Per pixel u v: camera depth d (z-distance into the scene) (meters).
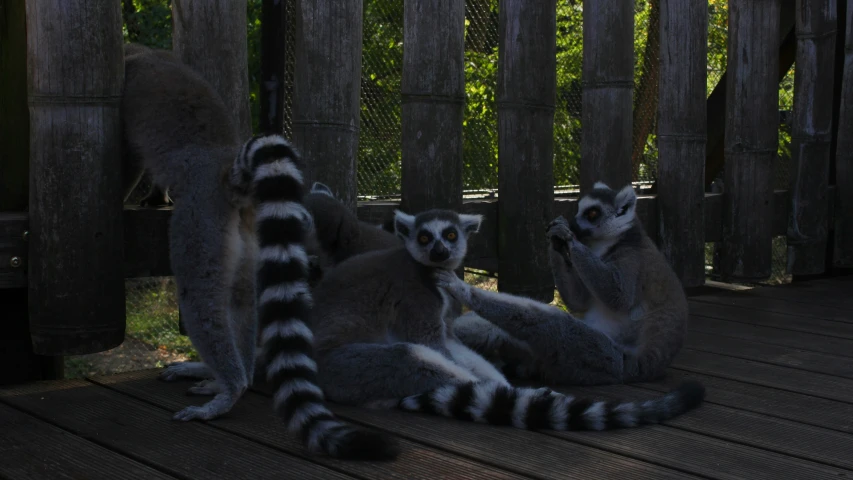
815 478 3.22
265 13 5.35
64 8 4.26
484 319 4.84
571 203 6.83
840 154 8.48
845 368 5.09
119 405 4.01
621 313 4.98
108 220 4.46
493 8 9.43
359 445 3.19
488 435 3.67
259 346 4.42
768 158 7.65
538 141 6.19
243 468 3.20
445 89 5.71
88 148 4.36
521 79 6.06
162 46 9.80
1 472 3.14
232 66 5.02
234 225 3.90
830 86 8.12
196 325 3.78
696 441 3.66
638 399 4.38
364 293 4.18
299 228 3.55
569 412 3.76
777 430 3.84
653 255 5.05
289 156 3.71
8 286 4.52
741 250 7.70
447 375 3.94
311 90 5.27
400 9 8.33
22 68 4.89
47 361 5.18
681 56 6.95
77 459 3.28
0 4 4.79
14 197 4.93
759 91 7.55
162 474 3.14
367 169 8.05
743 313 6.90
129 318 8.31
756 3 7.49
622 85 6.57
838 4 8.78
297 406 3.21
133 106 4.44
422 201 5.74
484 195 7.66
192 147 4.23
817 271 8.39
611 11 6.50
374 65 8.25
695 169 7.11
